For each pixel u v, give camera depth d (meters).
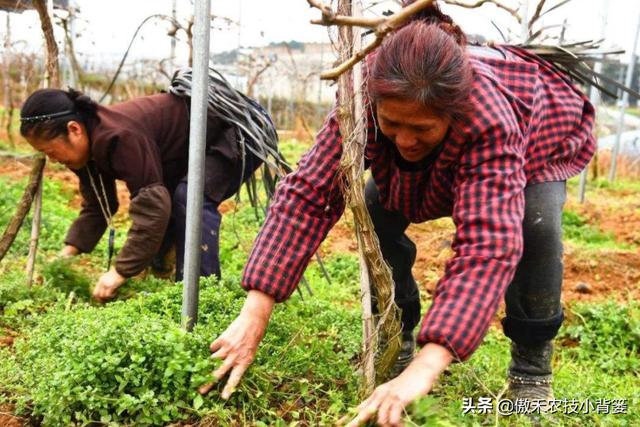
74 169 3.76
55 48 3.57
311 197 2.29
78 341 2.41
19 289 3.56
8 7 4.71
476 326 1.89
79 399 2.29
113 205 4.11
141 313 2.83
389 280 2.23
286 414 2.46
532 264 2.50
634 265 6.05
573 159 2.59
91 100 3.47
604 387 3.23
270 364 2.60
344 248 6.19
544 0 3.52
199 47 2.59
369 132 2.28
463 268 1.96
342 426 2.21
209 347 2.43
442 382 2.91
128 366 2.39
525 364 2.70
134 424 2.31
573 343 4.47
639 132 15.77
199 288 3.00
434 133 1.96
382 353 2.48
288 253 2.29
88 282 3.82
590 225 7.98
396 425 1.84
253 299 2.31
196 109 2.62
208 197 3.69
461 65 1.88
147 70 15.73
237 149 3.74
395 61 1.86
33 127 3.36
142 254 3.55
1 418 2.49
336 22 1.62
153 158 3.54
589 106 2.64
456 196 2.07
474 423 2.26
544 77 2.44
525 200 2.43
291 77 15.16
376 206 2.76
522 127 2.15
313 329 3.12
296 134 15.79
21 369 2.72
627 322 4.45
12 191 6.57
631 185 11.50
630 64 10.95
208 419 2.34
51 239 4.94
